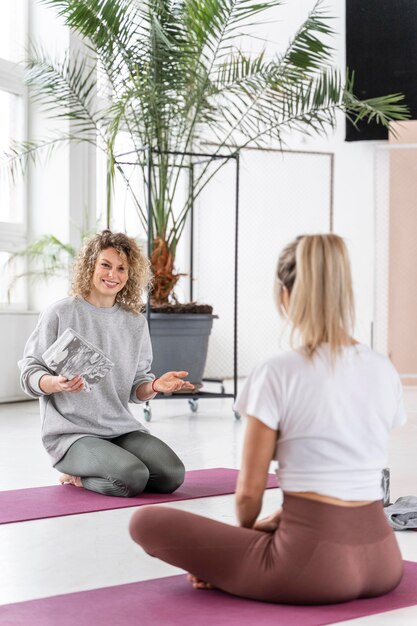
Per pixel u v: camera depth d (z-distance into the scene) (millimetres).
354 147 10422
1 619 2230
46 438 3928
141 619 2215
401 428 6309
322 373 2193
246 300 10195
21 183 7945
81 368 3623
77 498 3732
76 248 8008
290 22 10141
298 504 2211
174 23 6684
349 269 2248
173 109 6891
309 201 10367
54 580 2613
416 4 9977
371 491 2229
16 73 7762
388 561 2260
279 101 7059
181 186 9844
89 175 8258
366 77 10109
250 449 2205
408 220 9867
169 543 2322
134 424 4012
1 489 3943
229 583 2311
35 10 7938
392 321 9945
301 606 2285
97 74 8141
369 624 2162
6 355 7508
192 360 6855
